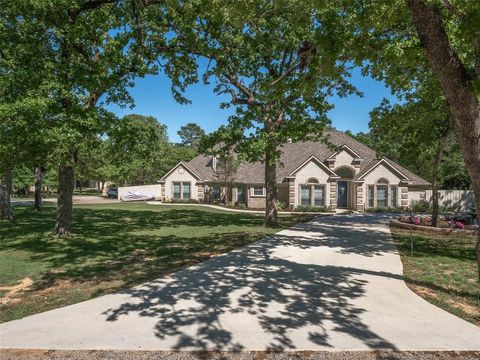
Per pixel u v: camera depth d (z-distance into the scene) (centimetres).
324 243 1382
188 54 1700
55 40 1484
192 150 6562
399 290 774
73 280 855
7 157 1354
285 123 1802
